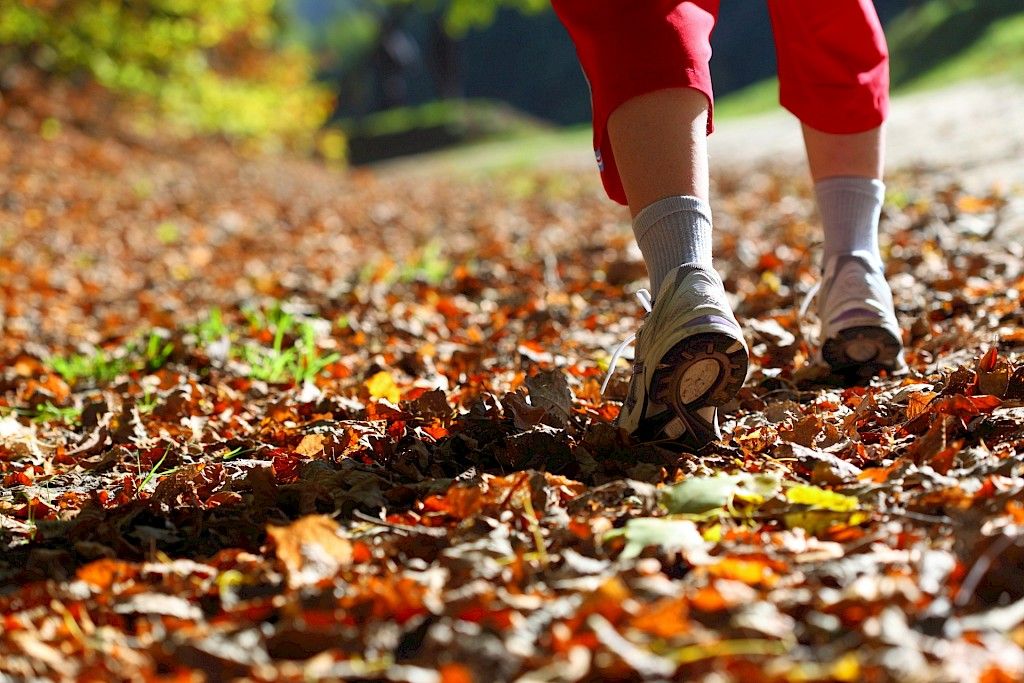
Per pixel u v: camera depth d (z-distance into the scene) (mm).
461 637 1368
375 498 2104
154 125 19609
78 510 2324
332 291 5656
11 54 18203
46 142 14945
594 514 1938
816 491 1865
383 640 1428
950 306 3625
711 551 1707
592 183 12766
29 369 4480
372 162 31828
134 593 1678
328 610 1532
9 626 1557
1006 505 1715
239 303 5703
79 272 7773
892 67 26062
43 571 1925
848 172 2895
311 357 3801
